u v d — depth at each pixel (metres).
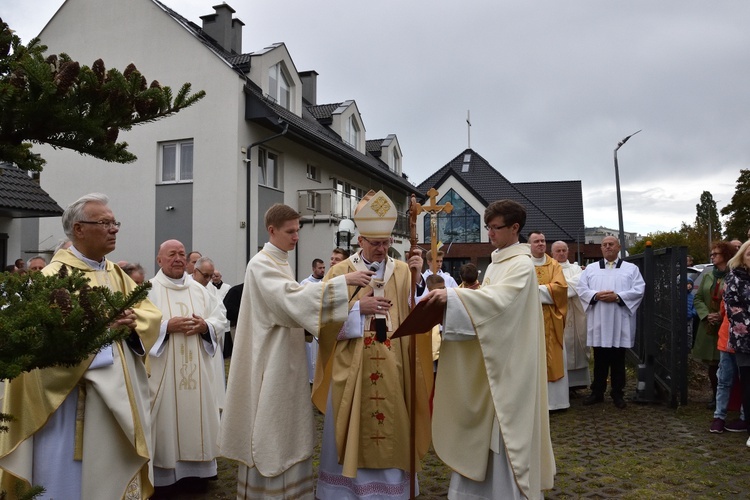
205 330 4.67
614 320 7.22
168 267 4.92
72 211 3.38
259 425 3.83
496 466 3.63
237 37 20.98
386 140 30.38
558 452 5.49
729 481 4.66
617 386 7.38
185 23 18.36
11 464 2.98
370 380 3.93
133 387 3.41
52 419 3.13
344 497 3.96
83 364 3.11
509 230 3.86
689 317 8.62
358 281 3.75
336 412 3.89
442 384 3.78
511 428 3.54
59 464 3.12
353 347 3.93
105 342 2.07
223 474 5.07
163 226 16.66
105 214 3.39
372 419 3.92
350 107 25.53
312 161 20.09
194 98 2.58
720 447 5.54
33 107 2.15
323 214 19.42
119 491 3.23
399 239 25.77
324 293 3.71
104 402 3.20
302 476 3.99
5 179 12.34
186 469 4.57
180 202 16.50
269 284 3.88
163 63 16.67
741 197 42.44
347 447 3.74
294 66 20.36
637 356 9.59
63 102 2.21
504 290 3.61
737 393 6.34
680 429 6.21
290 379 3.95
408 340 4.09
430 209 4.45
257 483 3.90
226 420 4.02
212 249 16.11
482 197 32.28
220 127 16.11
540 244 7.14
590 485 4.61
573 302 8.06
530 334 3.68
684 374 7.28
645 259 7.73
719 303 6.94
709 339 7.05
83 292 2.04
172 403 4.50
